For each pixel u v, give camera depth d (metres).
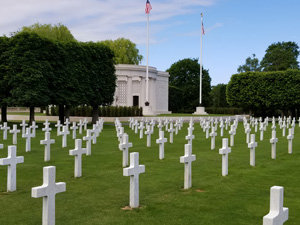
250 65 81.38
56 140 18.75
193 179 9.59
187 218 6.43
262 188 8.73
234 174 10.36
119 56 69.75
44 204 5.54
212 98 87.81
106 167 11.19
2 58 27.59
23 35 27.20
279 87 43.50
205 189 8.54
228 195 8.02
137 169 7.00
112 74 33.97
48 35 51.81
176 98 77.12
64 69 29.25
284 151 15.44
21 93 26.16
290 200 7.73
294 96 42.97
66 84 29.25
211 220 6.34
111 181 9.24
